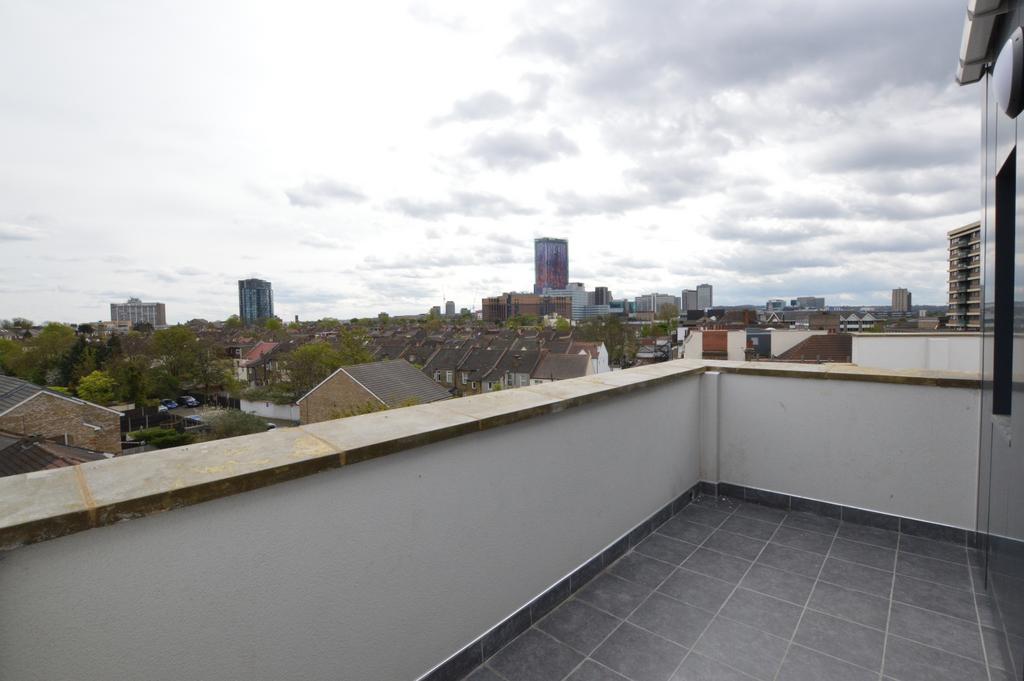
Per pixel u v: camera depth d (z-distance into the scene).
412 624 1.75
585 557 2.64
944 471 3.04
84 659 1.04
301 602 1.42
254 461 1.33
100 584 1.06
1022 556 1.72
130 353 55.59
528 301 168.12
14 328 84.44
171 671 1.18
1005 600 1.99
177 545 1.16
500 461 2.07
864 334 8.10
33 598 0.97
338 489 1.49
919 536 3.12
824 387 3.40
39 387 23.92
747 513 3.55
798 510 3.55
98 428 24.61
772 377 3.59
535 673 1.96
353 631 1.56
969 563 2.79
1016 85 1.67
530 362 51.53
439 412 2.00
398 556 1.68
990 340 2.44
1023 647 1.70
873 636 2.17
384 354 67.94
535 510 2.28
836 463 3.39
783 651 2.08
